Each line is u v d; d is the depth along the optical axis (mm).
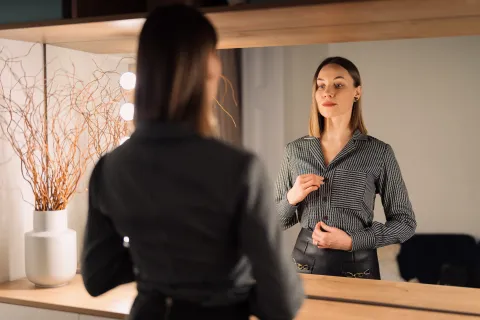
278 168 1526
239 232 812
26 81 1744
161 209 822
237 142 1556
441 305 1372
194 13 854
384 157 1430
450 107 1354
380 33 1412
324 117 1479
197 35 837
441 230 1376
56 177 1714
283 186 1526
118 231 916
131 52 1707
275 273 804
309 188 1504
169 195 814
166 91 826
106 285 999
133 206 854
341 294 1466
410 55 1388
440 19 1316
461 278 1354
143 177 836
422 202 1394
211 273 827
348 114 1459
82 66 1768
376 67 1421
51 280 1636
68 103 1782
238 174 795
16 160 1751
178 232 816
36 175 1688
